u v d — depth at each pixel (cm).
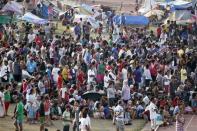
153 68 8050
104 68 7800
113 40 10138
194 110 7788
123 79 7731
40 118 6562
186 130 7119
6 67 7419
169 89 7819
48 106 6662
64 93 7062
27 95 6694
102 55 8412
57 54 8331
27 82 7000
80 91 7162
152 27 11969
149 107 7162
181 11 11012
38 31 9688
